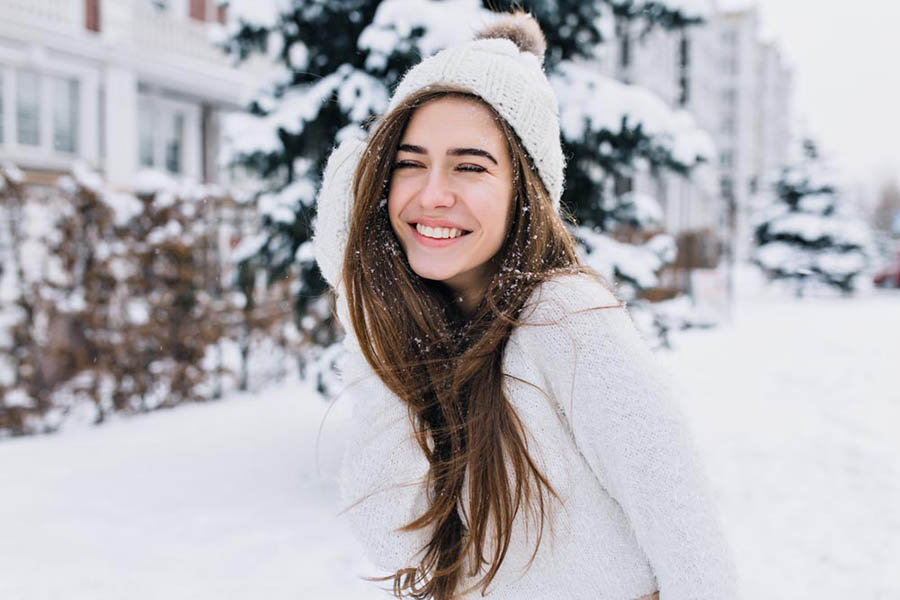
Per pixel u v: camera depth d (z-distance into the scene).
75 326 6.75
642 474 0.97
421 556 1.18
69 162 12.09
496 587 1.15
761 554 3.81
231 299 7.84
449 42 4.09
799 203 25.00
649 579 1.07
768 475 5.09
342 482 1.19
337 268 1.29
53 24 11.59
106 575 3.51
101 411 6.82
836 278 24.06
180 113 14.66
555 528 1.07
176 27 13.77
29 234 6.50
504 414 1.06
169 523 4.19
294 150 4.96
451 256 1.12
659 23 5.21
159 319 7.24
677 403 1.01
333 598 3.25
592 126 4.57
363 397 1.21
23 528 4.11
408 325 1.20
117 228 6.90
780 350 11.37
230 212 8.00
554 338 1.03
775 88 64.75
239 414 7.07
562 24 4.81
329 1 4.67
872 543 3.91
